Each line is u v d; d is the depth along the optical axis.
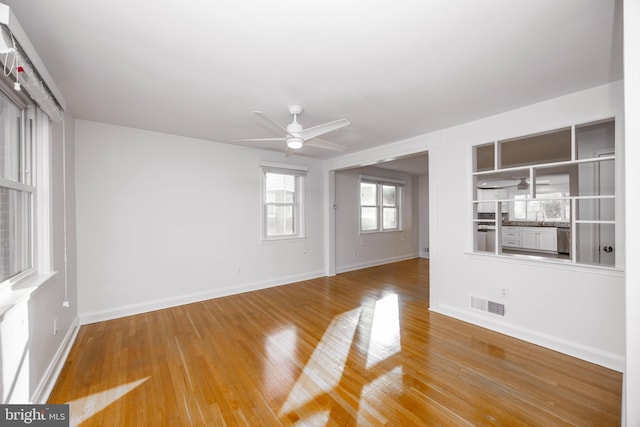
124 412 1.77
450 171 3.41
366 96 2.53
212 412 1.76
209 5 1.40
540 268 2.65
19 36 1.39
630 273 1.04
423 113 2.95
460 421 1.67
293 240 5.06
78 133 3.12
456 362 2.34
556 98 2.56
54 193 2.30
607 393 1.93
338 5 1.41
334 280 5.19
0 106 1.70
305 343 2.70
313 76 2.16
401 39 1.70
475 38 1.69
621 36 1.67
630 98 1.04
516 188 7.33
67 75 2.13
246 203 4.46
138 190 3.52
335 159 5.29
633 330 1.04
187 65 1.99
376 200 6.67
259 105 2.73
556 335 2.55
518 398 1.88
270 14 1.47
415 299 4.08
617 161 2.24
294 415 1.74
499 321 2.95
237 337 2.83
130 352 2.52
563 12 1.46
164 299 3.70
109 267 3.32
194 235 3.95
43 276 2.04
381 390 1.97
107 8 1.42
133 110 2.87
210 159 4.09
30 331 1.75
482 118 3.10
